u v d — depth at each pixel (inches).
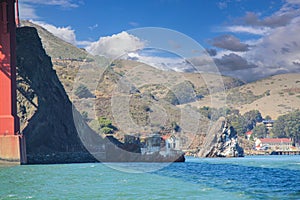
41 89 2783.0
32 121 2600.9
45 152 2689.5
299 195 939.3
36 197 958.4
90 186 1162.6
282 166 2253.9
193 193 983.0
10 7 2053.4
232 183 1217.4
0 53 2009.1
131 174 1487.5
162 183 1218.6
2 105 1993.1
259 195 948.6
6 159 1977.1
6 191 1076.5
